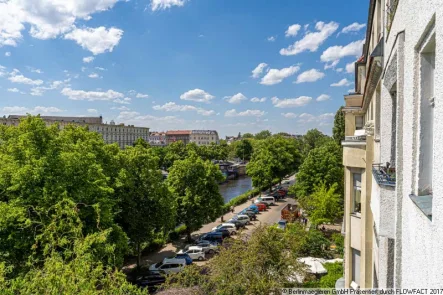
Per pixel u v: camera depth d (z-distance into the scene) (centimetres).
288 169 5453
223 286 1154
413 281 319
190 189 2867
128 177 2088
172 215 2397
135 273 2192
